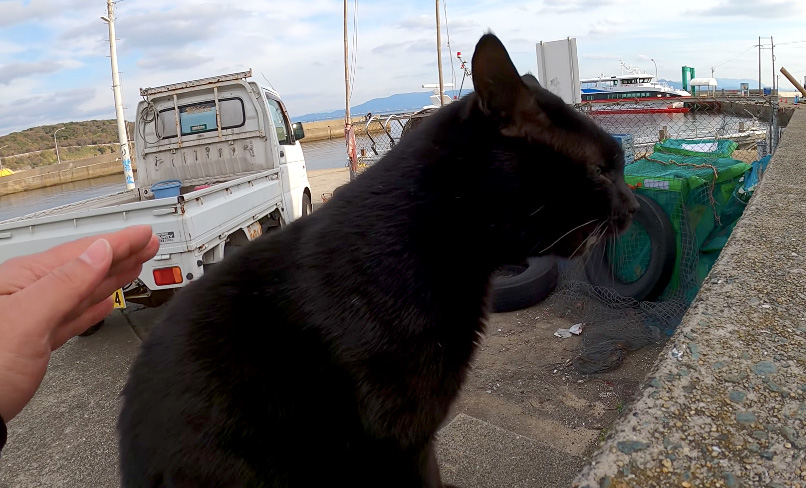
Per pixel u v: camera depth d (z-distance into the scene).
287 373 1.52
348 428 1.55
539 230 1.83
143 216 4.27
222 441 1.51
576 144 1.81
